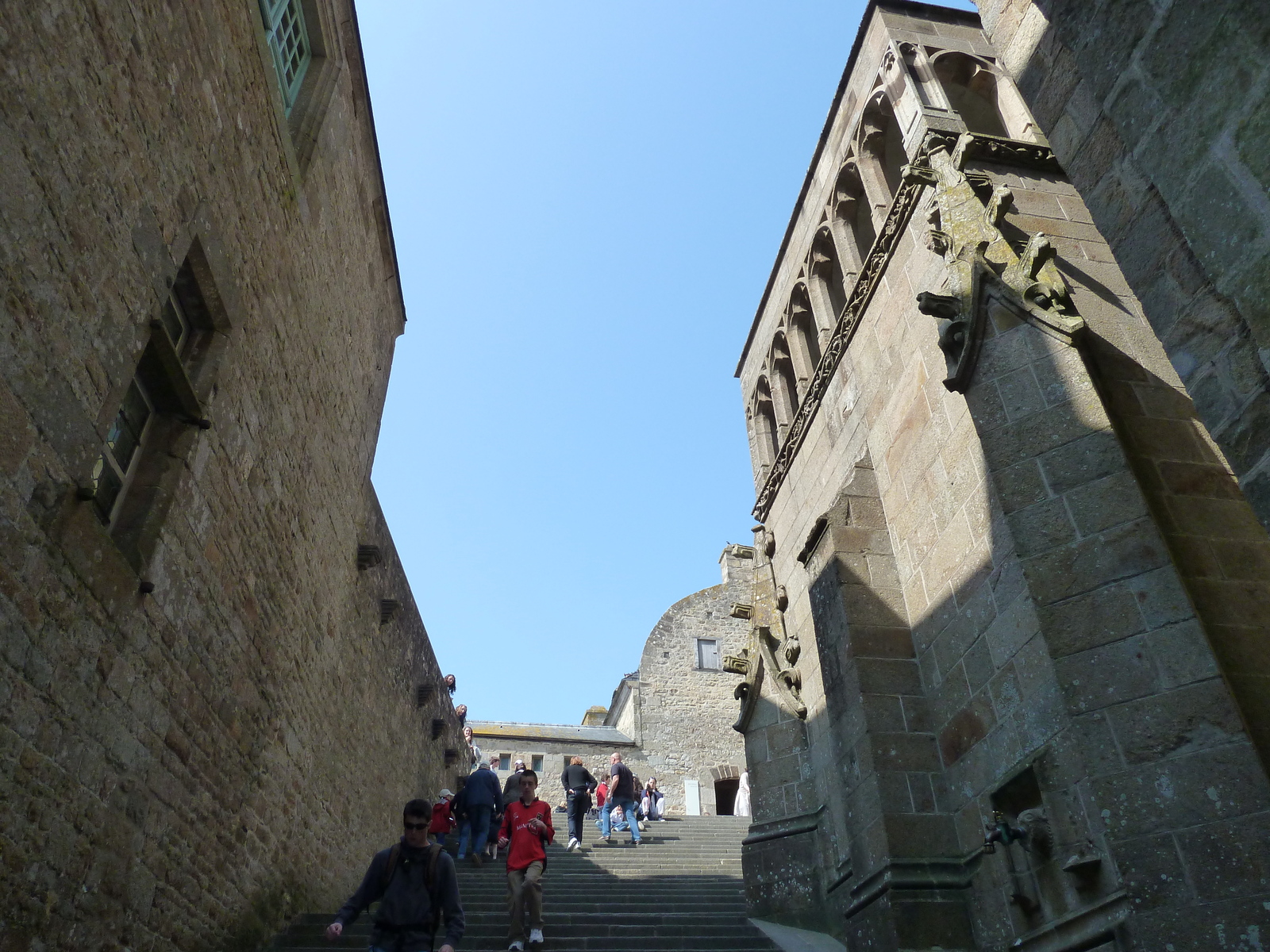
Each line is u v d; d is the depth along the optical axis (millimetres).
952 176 8312
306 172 9406
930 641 8156
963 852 7219
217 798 7324
